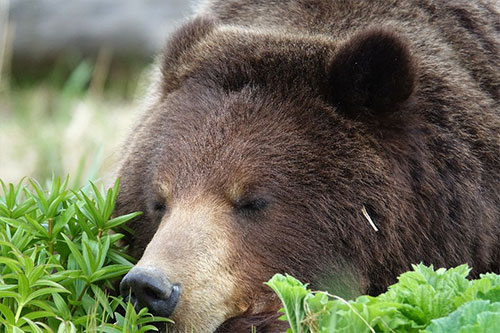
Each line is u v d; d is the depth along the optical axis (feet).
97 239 32.27
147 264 28.68
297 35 35.01
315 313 25.26
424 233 32.89
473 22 37.52
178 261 29.40
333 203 31.68
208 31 36.63
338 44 33.78
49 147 58.85
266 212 31.50
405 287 26.32
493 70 36.91
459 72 35.45
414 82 32.07
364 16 36.88
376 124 32.45
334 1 37.52
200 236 30.27
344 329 24.63
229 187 31.37
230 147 31.94
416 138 32.91
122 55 86.07
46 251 32.12
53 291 29.27
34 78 86.58
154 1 88.33
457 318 23.94
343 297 31.96
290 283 26.12
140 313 28.78
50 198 33.12
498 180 34.58
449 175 33.30
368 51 31.78
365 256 32.01
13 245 30.45
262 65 33.63
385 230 31.96
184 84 34.96
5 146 61.82
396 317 25.17
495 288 25.43
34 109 74.74
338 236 31.73
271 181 31.53
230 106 32.91
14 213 33.40
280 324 30.22
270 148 31.89
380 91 32.12
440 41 36.19
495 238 34.53
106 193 35.42
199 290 29.58
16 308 30.35
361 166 31.91
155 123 34.78
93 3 87.81
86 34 86.12
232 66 33.99
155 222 33.63
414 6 37.27
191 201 31.27
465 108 34.35
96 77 82.84
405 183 32.50
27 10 86.33
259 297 31.24
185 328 29.48
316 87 32.96
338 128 32.35
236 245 30.89
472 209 33.50
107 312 31.30
